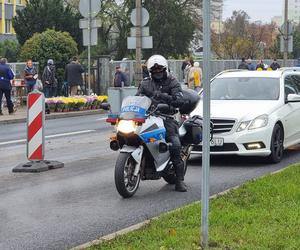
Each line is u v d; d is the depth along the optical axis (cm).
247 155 1165
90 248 595
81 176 1058
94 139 1606
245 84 1252
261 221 664
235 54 6091
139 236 625
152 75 890
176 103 883
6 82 2245
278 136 1173
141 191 922
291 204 743
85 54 3806
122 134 838
